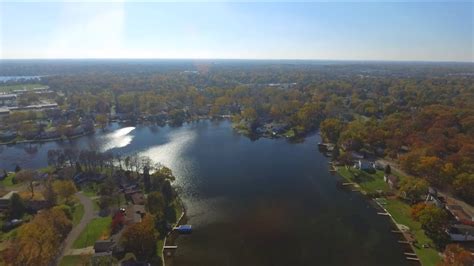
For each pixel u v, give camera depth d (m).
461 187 183.75
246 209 178.75
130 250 137.12
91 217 163.12
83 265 124.19
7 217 164.38
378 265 134.75
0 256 127.19
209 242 149.50
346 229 160.50
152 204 165.88
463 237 146.00
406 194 186.88
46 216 145.75
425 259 136.50
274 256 140.75
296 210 178.38
